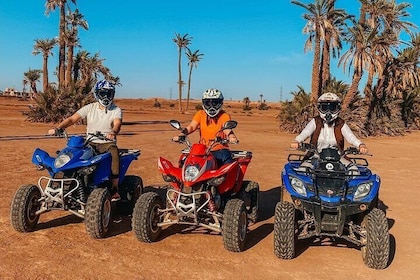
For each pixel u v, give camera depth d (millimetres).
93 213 5961
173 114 63844
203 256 5711
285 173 5969
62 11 39312
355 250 6195
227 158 6562
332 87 34156
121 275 4992
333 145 6516
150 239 6043
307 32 33562
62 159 6035
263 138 25500
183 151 6617
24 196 6117
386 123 33062
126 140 20750
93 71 54250
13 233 6230
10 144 16719
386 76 35281
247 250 6023
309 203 5512
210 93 6562
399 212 8344
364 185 5574
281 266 5508
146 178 10602
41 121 33281
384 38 31375
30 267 5078
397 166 14539
